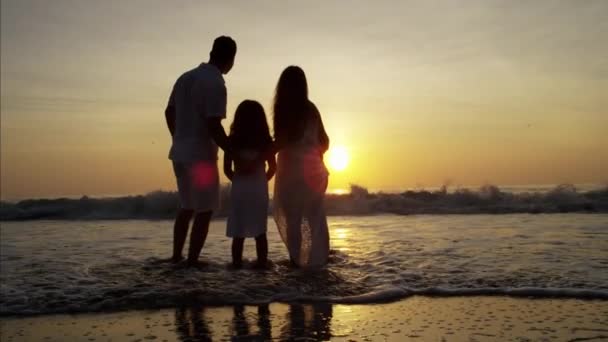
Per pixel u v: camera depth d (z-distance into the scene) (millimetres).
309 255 4840
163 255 5898
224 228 9148
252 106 4922
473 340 2846
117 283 4164
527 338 2857
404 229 8422
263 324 3215
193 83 4895
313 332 3045
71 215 13656
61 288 4047
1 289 4031
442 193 13617
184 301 3721
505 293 3830
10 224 11578
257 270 4672
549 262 4891
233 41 5074
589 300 3639
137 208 13969
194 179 4887
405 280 4223
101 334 3066
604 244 6098
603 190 12922
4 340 2975
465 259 5121
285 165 4988
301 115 4941
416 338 2898
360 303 3666
